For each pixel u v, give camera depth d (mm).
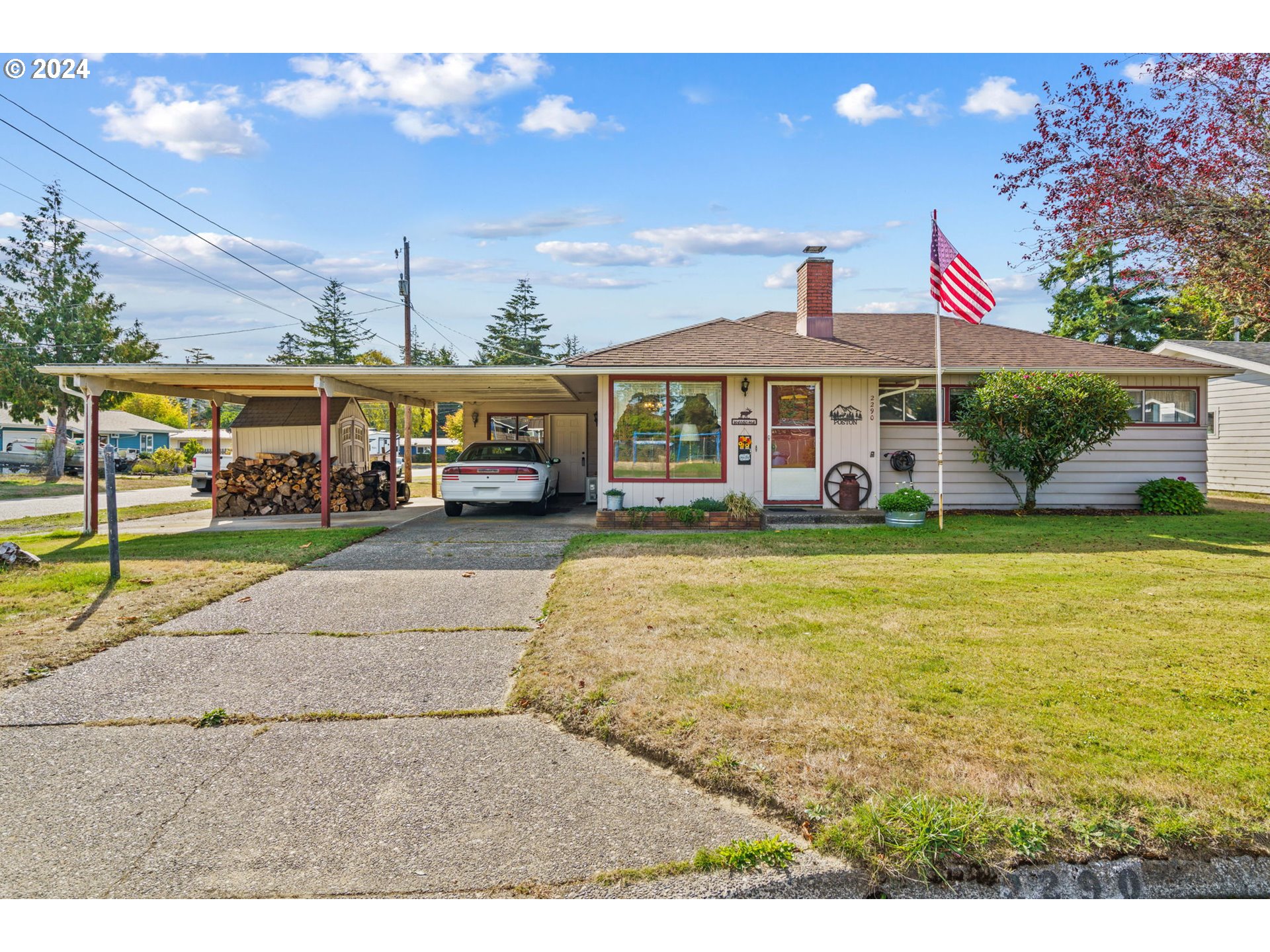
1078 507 14250
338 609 6777
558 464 17906
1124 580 7500
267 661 5340
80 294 34469
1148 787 3221
